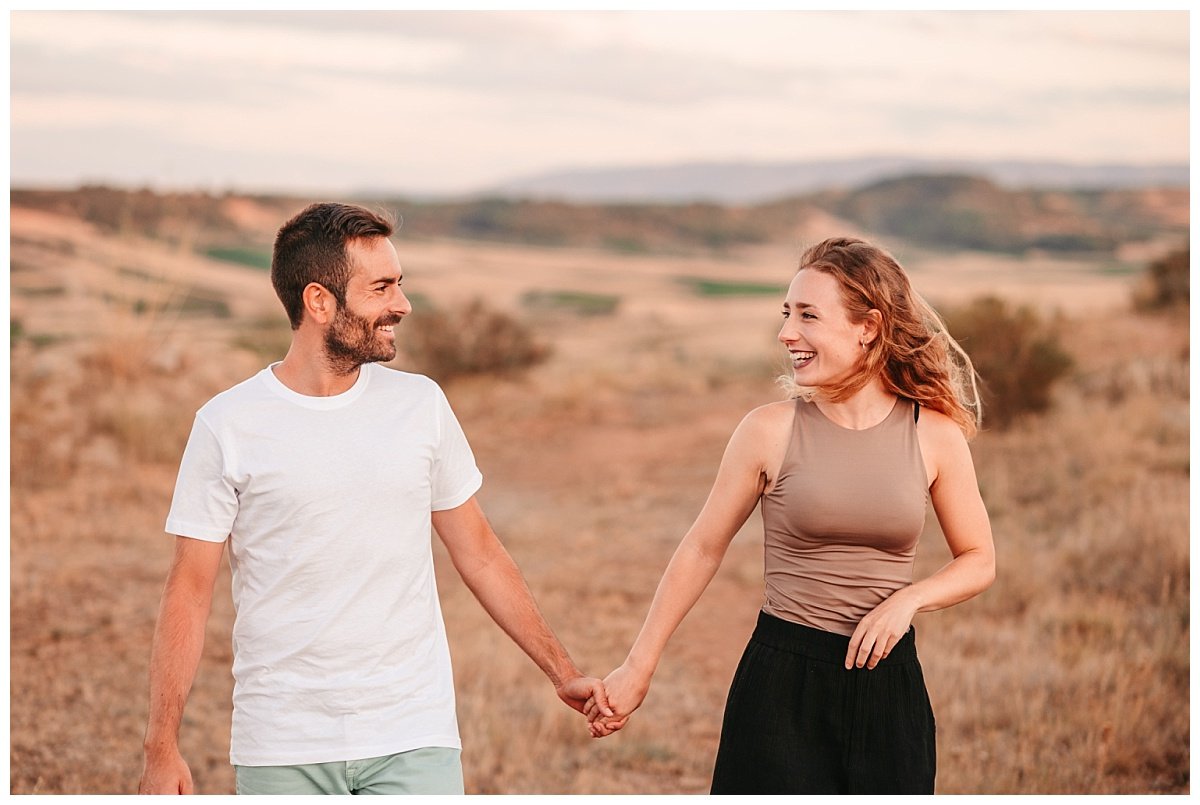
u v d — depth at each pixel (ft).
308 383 9.43
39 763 17.04
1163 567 24.71
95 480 36.73
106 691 20.31
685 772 17.34
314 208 9.43
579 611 26.08
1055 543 27.66
